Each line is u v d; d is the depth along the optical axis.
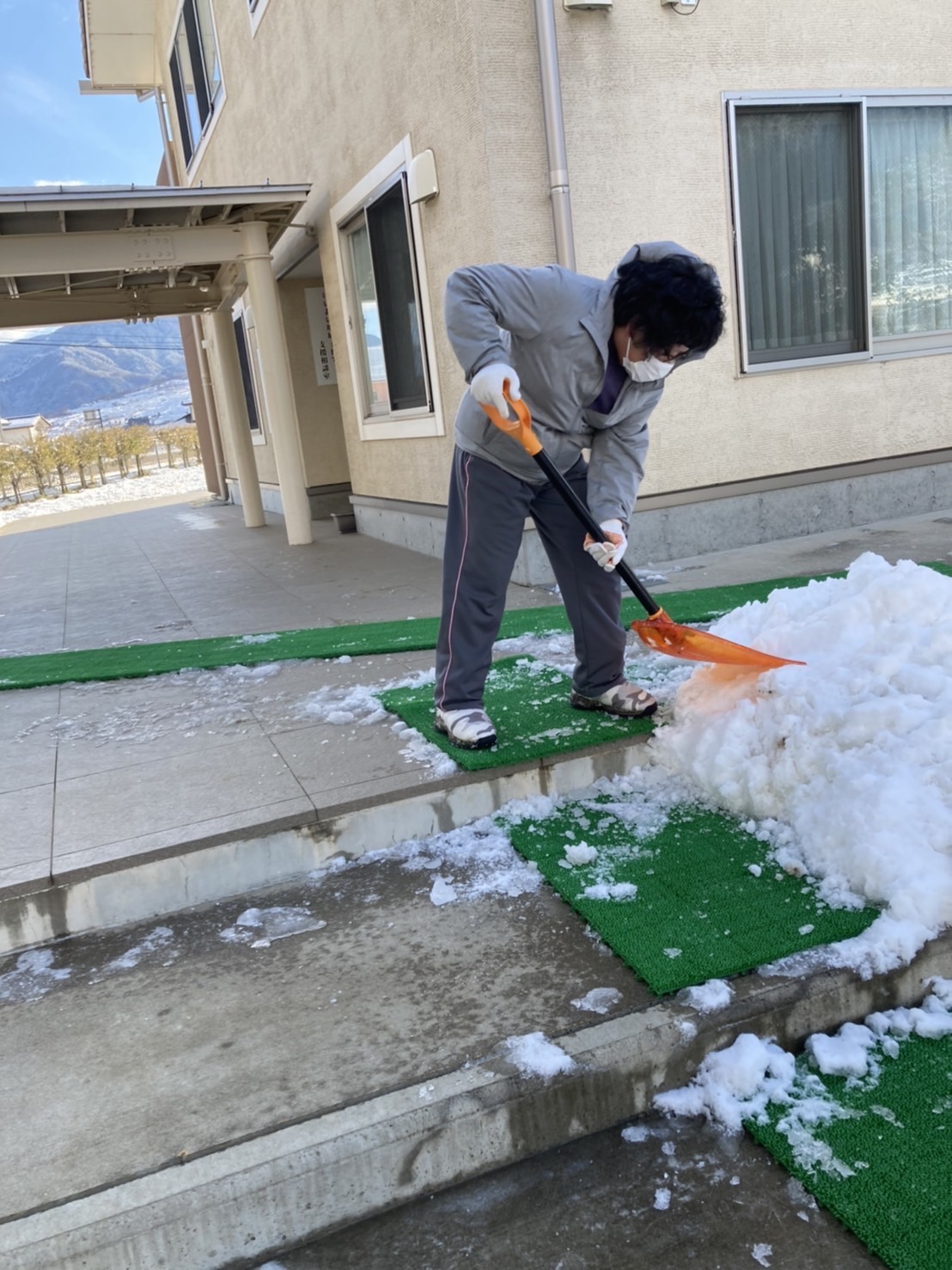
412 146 6.00
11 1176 1.59
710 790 2.68
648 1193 1.61
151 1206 1.50
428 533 7.18
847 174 6.21
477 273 2.45
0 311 9.78
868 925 2.04
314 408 11.06
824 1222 1.52
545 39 5.01
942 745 2.28
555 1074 1.70
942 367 6.51
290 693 3.74
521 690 3.44
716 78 5.59
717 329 2.38
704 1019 1.81
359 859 2.61
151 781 2.90
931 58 6.16
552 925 2.20
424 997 1.98
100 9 13.19
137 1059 1.87
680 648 2.75
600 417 2.67
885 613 2.79
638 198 5.51
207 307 10.38
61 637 5.70
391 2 5.90
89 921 2.39
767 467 6.11
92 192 6.65
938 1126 1.65
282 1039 1.89
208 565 8.20
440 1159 1.65
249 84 9.76
